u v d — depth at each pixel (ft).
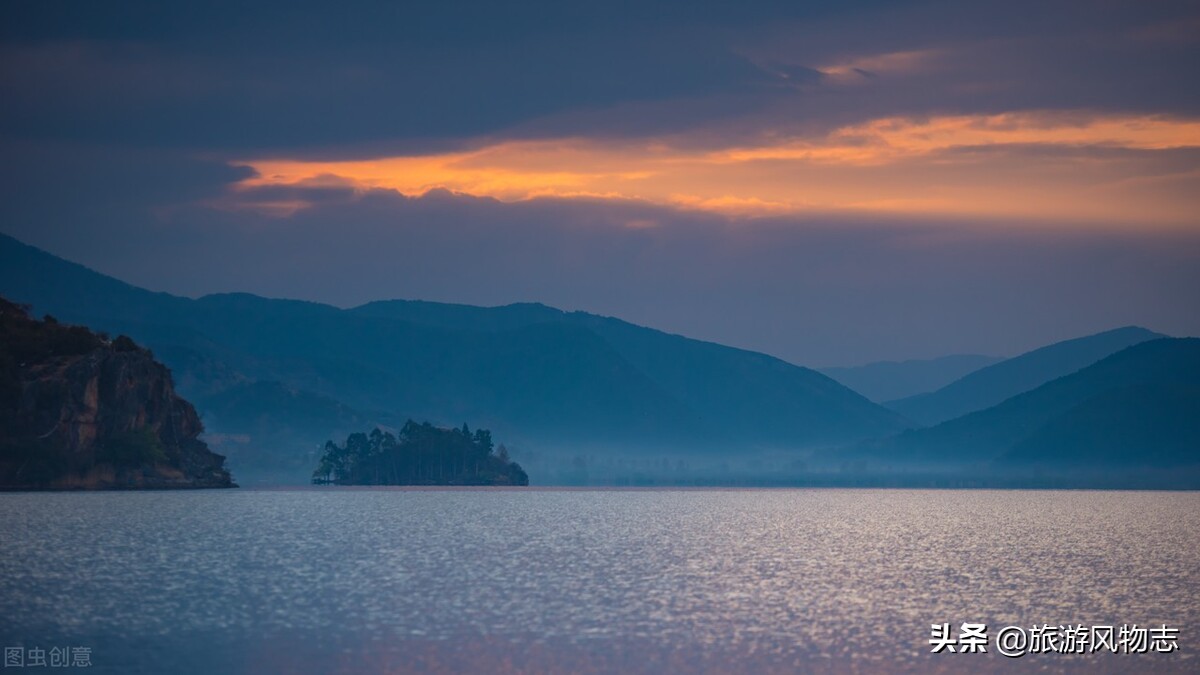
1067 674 505.66
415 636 557.74
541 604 652.89
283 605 639.76
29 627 574.97
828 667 507.30
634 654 525.34
